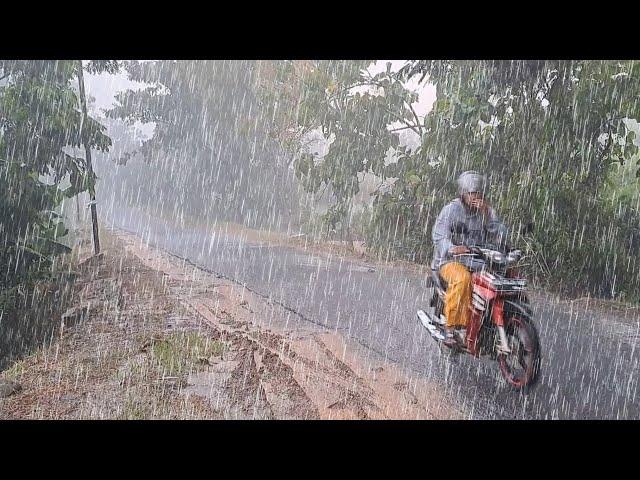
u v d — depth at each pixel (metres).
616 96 10.01
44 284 10.05
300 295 8.81
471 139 12.45
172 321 7.11
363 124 16.62
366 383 4.88
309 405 4.39
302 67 18.44
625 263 9.80
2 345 7.97
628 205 10.52
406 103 16.22
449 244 5.45
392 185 15.55
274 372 5.11
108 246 16.77
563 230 10.25
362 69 16.86
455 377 5.08
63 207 21.55
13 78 11.27
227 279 10.29
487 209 5.67
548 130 10.69
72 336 6.59
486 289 4.91
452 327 5.23
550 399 4.62
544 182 10.44
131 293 9.01
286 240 19.11
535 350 4.66
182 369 5.21
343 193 17.52
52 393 4.75
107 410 4.38
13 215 10.30
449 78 12.89
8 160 10.45
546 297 9.38
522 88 11.55
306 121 17.67
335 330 6.63
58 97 11.39
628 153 10.77
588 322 7.46
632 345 6.29
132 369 5.26
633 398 4.68
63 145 12.28
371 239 15.23
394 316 7.39
